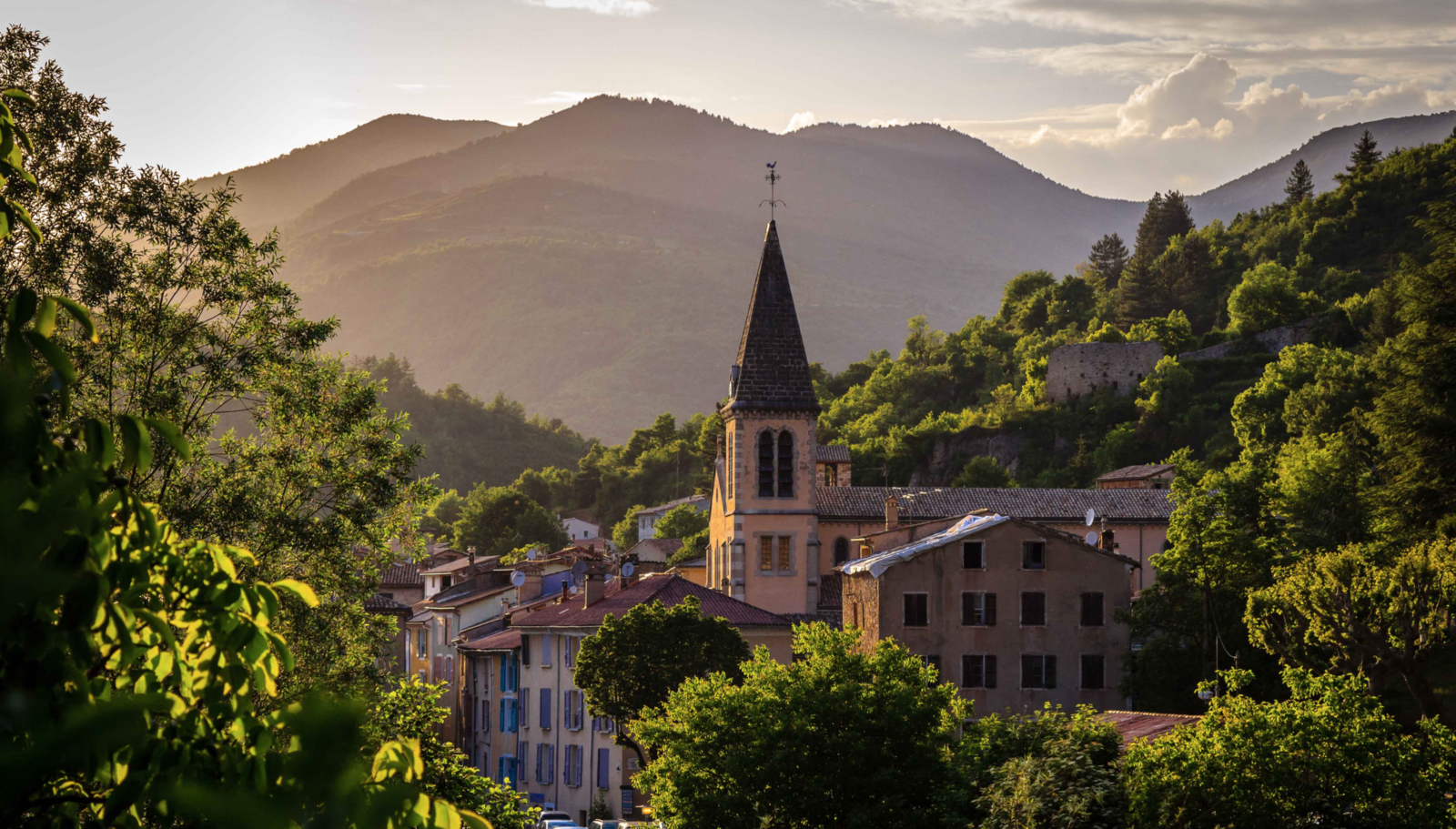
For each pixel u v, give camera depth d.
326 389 45.66
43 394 7.37
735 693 52.00
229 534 39.22
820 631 53.41
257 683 9.62
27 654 7.18
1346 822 35.78
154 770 8.00
